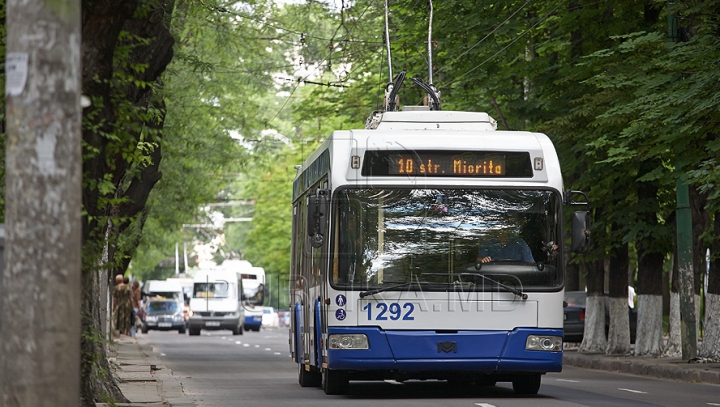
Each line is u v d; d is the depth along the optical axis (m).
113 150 32.34
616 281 85.00
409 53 88.44
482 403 43.09
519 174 45.53
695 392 52.72
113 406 34.09
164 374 64.81
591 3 74.50
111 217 33.22
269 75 109.31
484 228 45.09
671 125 58.38
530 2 79.31
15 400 19.83
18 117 20.11
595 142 65.06
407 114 49.44
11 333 19.95
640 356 81.31
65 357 20.06
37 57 20.06
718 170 56.09
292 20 97.38
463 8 81.88
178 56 80.56
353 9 90.38
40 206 20.00
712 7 59.84
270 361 85.25
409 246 44.78
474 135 45.81
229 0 95.00
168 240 176.50
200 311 174.00
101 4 29.95
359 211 44.88
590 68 71.56
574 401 44.31
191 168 117.69
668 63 58.59
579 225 44.47
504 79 81.81
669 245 79.62
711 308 72.69
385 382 57.41
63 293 20.08
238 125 116.00
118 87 32.19
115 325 133.38
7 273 20.08
